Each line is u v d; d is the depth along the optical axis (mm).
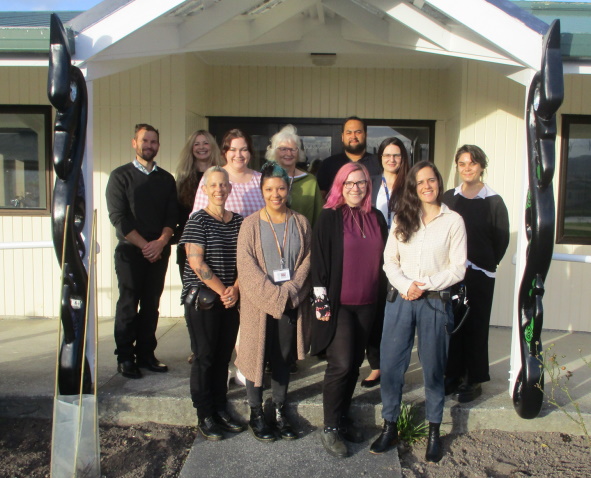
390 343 3199
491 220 3561
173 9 3270
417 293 3049
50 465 3082
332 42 4883
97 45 3273
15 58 3416
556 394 3771
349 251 3146
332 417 3229
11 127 5609
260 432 3334
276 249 3213
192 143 4082
